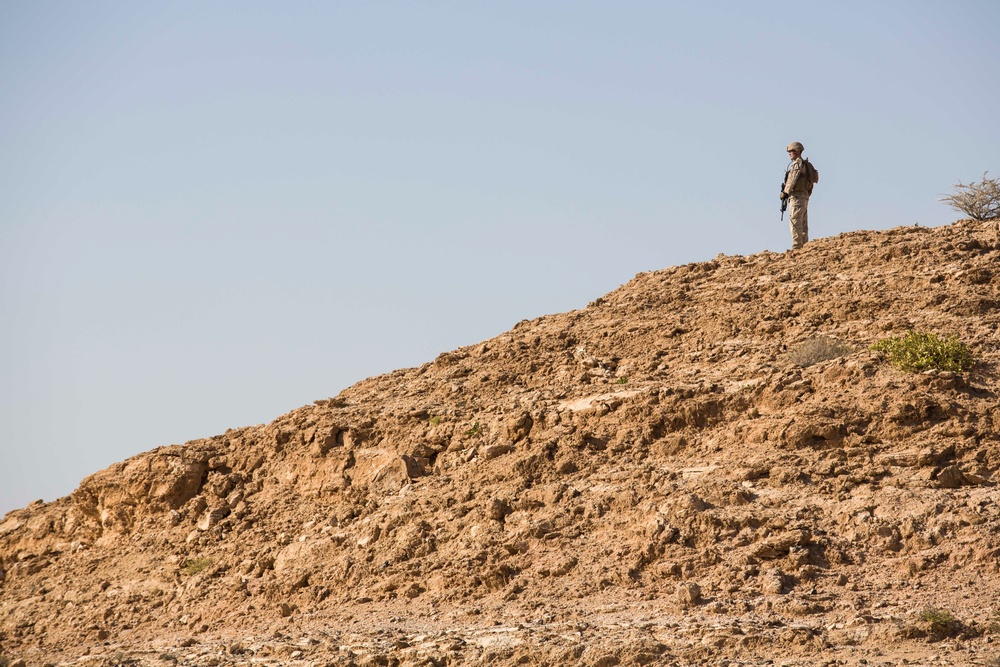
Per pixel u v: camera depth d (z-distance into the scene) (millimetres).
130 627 35406
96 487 41438
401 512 34781
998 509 28359
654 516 30703
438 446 38000
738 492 30656
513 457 35531
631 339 41906
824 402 33125
